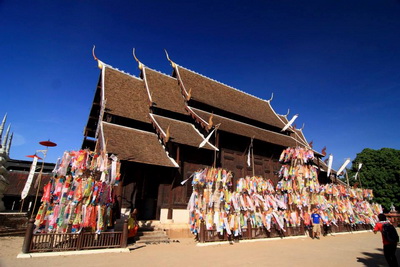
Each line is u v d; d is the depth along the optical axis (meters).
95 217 9.59
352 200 19.78
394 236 7.18
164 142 17.66
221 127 19.61
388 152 31.83
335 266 7.84
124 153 14.60
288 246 11.51
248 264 7.81
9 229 13.59
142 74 24.59
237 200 12.78
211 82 28.17
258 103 31.30
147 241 11.79
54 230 9.21
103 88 20.14
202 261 8.12
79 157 10.05
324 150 18.52
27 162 29.89
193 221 12.68
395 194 29.27
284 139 25.98
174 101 22.64
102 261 7.80
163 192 16.00
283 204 14.64
